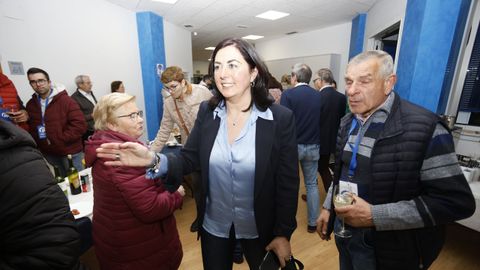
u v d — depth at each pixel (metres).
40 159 0.59
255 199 0.92
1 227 0.52
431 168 0.78
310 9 4.50
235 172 0.92
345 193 0.92
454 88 2.14
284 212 0.96
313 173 2.22
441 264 1.83
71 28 3.18
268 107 0.94
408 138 0.81
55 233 0.56
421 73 2.09
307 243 2.09
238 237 1.03
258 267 1.04
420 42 2.07
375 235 0.91
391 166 0.84
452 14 1.87
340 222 1.10
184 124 2.03
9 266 0.54
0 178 0.50
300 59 6.28
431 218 0.77
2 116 1.97
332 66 5.60
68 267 0.59
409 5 2.45
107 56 3.86
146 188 1.01
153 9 4.42
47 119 2.23
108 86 3.90
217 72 0.87
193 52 11.93
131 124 1.12
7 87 2.08
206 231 1.07
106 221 1.07
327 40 6.01
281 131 0.91
